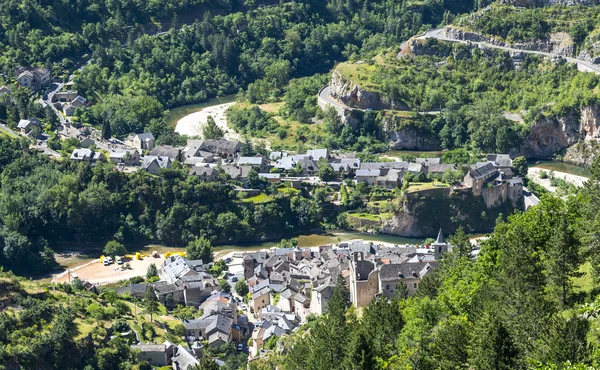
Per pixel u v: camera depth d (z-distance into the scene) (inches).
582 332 7293.3
